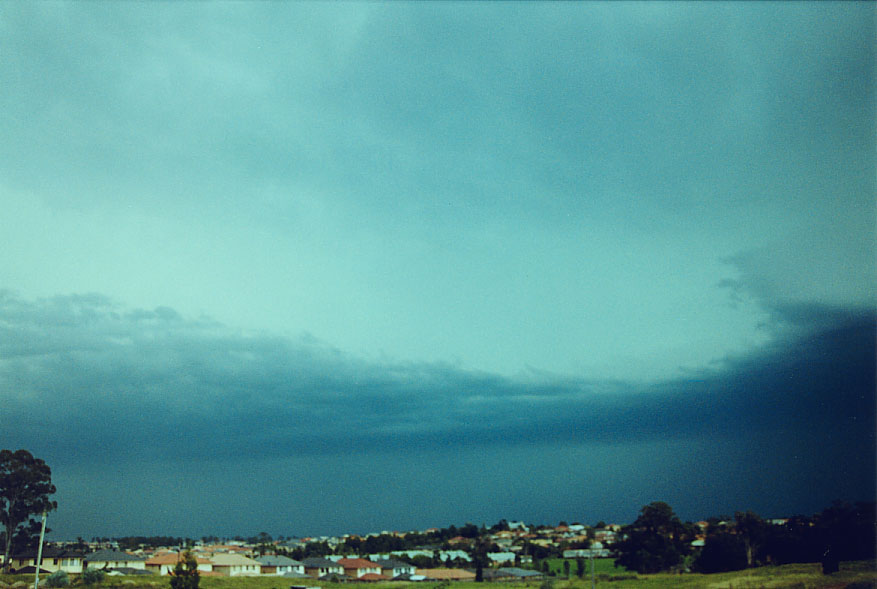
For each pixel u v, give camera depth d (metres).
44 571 89.25
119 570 90.00
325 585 89.94
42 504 91.62
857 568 60.97
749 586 59.00
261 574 100.94
